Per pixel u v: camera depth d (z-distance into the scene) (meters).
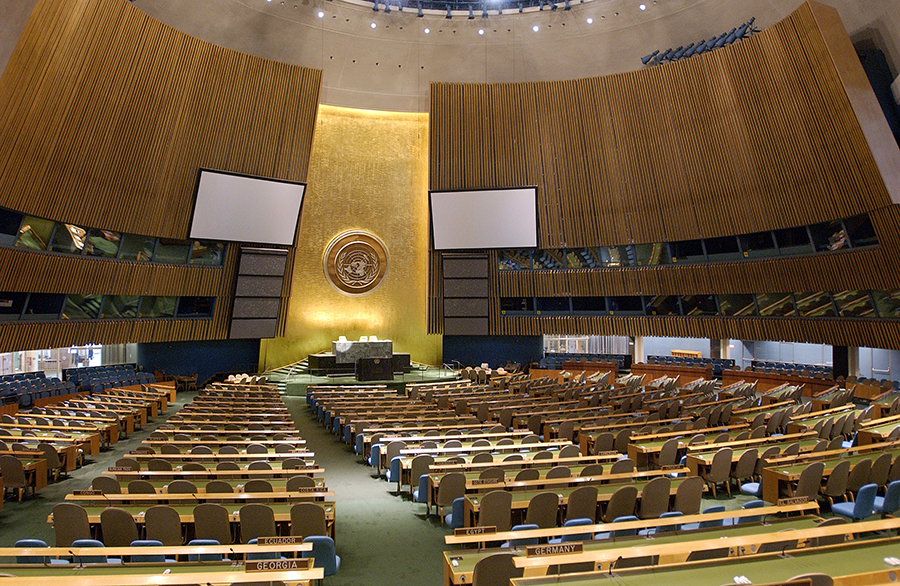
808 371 18.38
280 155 18.20
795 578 3.20
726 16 17.05
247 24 18.16
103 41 13.39
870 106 12.79
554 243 20.23
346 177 21.88
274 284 19.06
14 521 7.48
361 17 18.88
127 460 7.54
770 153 15.41
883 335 13.90
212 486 6.39
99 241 15.36
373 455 9.47
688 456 7.91
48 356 20.59
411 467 7.83
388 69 20.75
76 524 5.48
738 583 3.54
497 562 3.94
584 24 18.92
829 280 14.87
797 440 8.73
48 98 12.52
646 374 21.42
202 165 16.86
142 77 14.69
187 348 20.61
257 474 7.11
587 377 20.17
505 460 7.64
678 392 15.41
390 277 22.12
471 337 23.95
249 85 17.16
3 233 12.64
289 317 21.09
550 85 19.69
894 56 14.23
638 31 18.67
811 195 14.70
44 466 8.55
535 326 20.92
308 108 18.28
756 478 8.27
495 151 20.31
